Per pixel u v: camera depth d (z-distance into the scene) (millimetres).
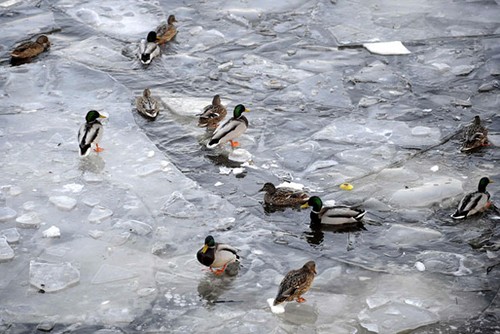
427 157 15562
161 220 13391
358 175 14898
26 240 12805
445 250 12672
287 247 12719
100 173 14836
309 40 21141
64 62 19500
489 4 23281
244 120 15789
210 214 13586
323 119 17141
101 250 12562
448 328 10812
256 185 14570
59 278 11750
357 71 19406
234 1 23625
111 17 22297
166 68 19484
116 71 19281
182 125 16797
